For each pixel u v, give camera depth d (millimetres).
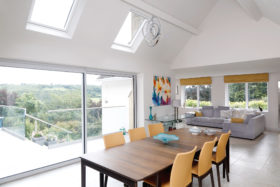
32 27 3234
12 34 3057
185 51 6016
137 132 3398
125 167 1980
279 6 3500
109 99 5461
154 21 3156
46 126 3766
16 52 3119
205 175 2537
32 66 3453
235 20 5055
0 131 3191
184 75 9398
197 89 9617
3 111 3219
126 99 6062
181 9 4664
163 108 6125
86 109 4293
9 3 2713
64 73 3986
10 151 3309
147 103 5547
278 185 2982
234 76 8102
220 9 5277
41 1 3152
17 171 3387
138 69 5270
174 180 2014
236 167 3709
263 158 4188
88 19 3539
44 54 3449
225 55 5242
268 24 4594
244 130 5941
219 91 8633
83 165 2324
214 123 7754
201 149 2568
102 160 2186
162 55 5766
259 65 5855
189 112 8867
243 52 4957
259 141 5641
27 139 3525
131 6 3807
